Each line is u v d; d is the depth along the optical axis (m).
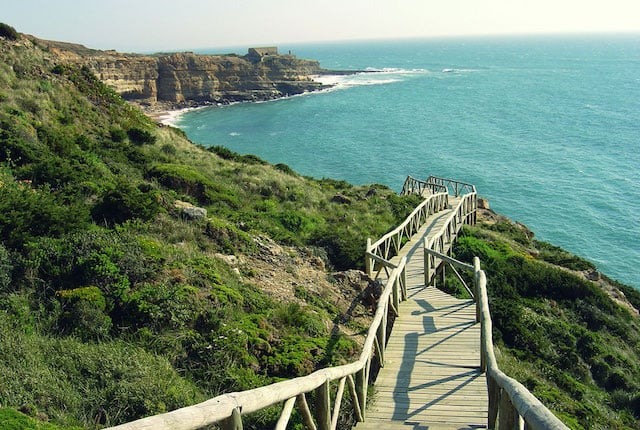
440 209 27.41
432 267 15.20
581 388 12.39
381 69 182.12
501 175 53.41
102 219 12.45
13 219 9.66
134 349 7.49
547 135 70.56
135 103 91.19
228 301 9.44
